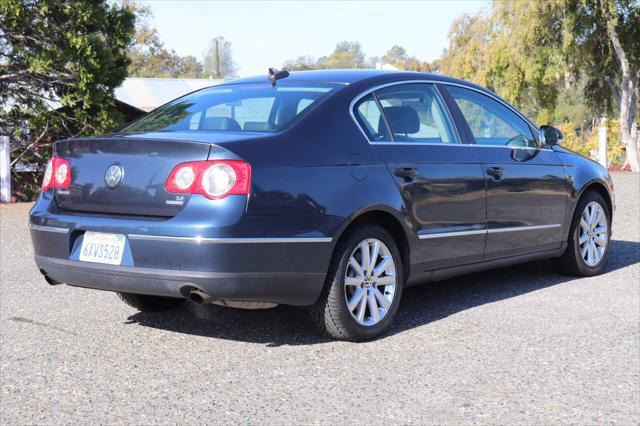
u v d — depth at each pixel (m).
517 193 5.96
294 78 5.37
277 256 4.38
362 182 4.80
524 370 4.30
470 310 5.65
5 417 3.66
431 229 5.25
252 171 4.32
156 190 4.41
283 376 4.21
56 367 4.40
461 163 5.50
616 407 3.75
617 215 11.27
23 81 18.02
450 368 4.34
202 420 3.60
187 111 5.19
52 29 17.02
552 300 5.93
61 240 4.70
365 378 4.18
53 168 4.95
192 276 4.26
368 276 4.88
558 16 32.19
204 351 4.69
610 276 6.85
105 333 5.11
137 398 3.90
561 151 6.68
